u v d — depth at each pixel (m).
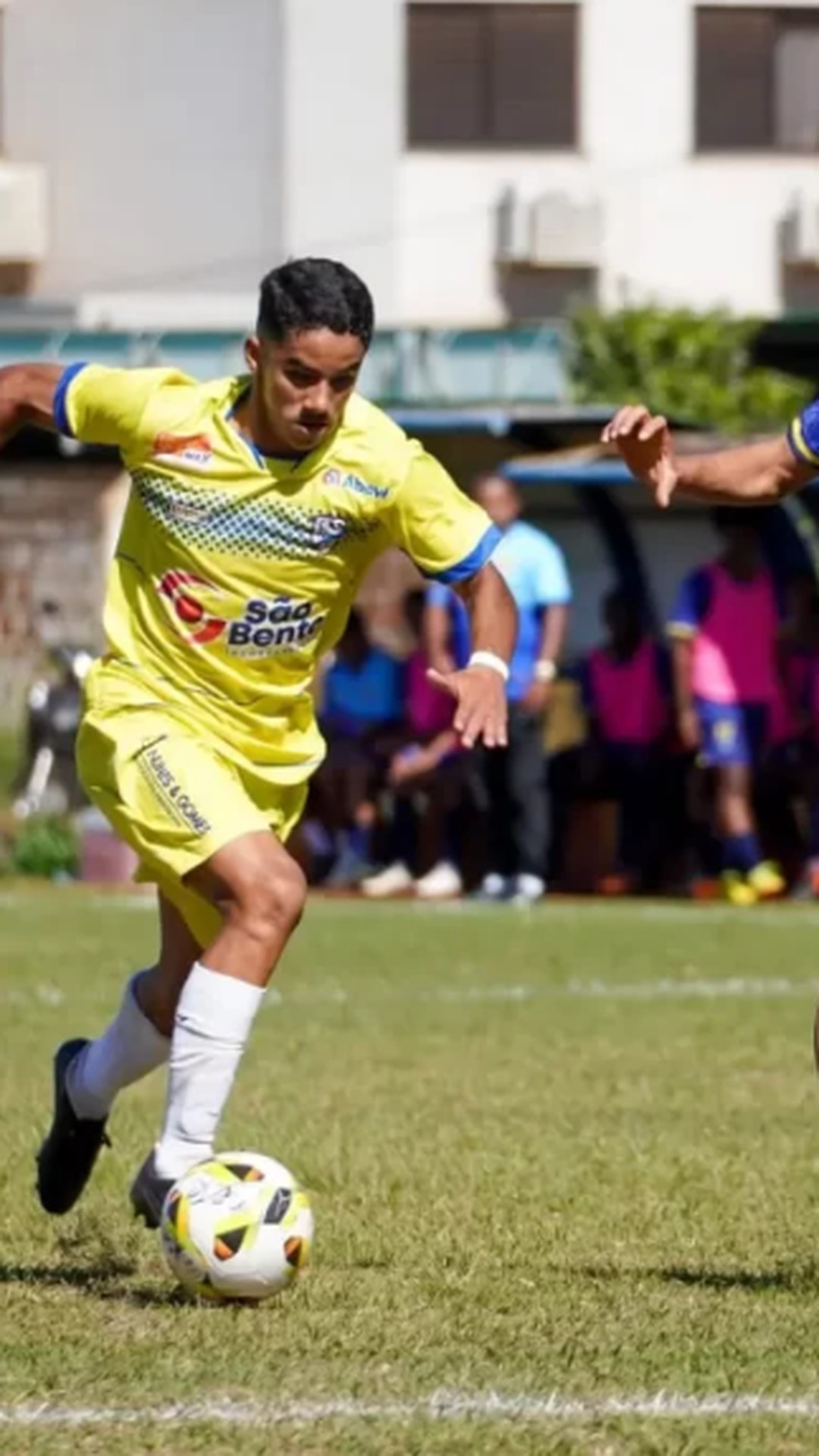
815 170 110.50
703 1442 13.98
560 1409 14.71
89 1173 21.11
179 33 108.81
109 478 78.62
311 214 108.62
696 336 101.50
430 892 57.84
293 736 19.48
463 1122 27.25
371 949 46.34
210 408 18.81
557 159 109.31
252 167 108.81
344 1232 20.78
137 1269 19.28
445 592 54.31
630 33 109.25
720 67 110.00
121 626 19.34
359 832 59.16
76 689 69.00
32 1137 25.78
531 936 48.78
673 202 110.00
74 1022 35.62
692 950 46.28
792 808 57.50
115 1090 20.52
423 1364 15.83
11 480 78.69
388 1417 14.48
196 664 19.09
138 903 55.97
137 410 18.84
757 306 110.94
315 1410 14.64
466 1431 14.18
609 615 57.34
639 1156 24.95
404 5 108.31
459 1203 22.27
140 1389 15.13
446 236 109.00
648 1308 17.69
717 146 110.25
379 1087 30.00
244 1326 17.00
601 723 57.66
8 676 79.12
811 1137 26.36
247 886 18.34
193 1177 17.84
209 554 18.84
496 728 18.52
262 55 108.31
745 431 93.12
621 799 57.81
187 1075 18.44
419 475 18.91
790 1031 35.38
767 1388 15.30
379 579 77.81
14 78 110.00
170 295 109.50
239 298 109.31
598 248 108.81
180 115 109.00
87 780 19.22
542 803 56.31
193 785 18.64
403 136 108.81
